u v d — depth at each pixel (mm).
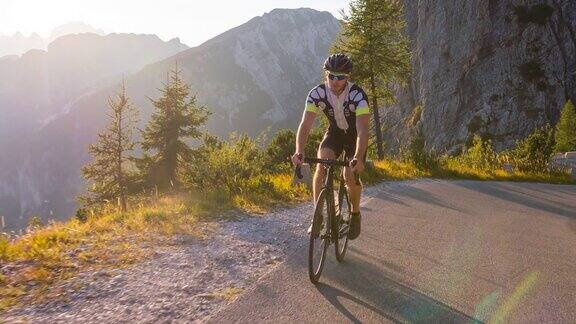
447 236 7020
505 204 10625
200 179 11438
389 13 31953
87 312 4043
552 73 81938
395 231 7230
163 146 32781
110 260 5461
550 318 4043
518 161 20625
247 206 8930
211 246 6160
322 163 4719
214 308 4152
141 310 4090
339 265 5352
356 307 4160
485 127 83125
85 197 31969
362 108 4844
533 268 5496
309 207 9312
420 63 101562
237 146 14070
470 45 89938
